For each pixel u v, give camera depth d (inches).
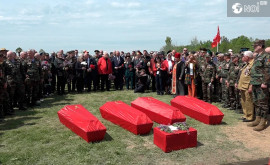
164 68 424.8
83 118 219.3
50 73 431.8
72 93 451.2
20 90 317.1
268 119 265.1
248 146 196.4
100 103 359.6
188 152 184.1
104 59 465.4
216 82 379.2
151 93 443.2
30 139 213.6
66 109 259.0
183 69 380.8
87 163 167.2
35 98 348.5
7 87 301.3
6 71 301.1
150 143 202.4
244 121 262.1
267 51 239.9
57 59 435.2
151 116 261.6
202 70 357.1
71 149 190.1
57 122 266.1
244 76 262.5
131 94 433.4
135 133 221.5
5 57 324.2
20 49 423.5
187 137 189.3
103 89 478.6
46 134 226.5
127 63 487.5
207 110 254.5
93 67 461.7
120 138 213.6
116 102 275.3
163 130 190.1
